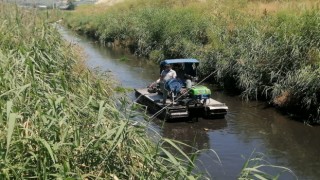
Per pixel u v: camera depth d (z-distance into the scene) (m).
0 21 9.51
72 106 5.86
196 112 14.16
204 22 22.66
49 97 5.64
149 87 15.54
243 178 5.48
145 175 5.31
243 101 16.14
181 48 22.08
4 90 5.70
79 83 7.91
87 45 33.72
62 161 4.96
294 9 19.25
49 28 9.86
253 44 17.20
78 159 5.22
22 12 9.98
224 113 13.95
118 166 5.34
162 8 30.50
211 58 19.14
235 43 18.91
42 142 4.59
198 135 12.50
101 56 27.55
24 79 6.19
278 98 15.05
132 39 30.11
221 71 18.06
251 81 16.36
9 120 4.30
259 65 16.41
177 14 26.09
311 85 13.52
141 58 26.39
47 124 5.16
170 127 13.16
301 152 11.16
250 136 12.38
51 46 9.11
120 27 32.59
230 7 24.47
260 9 22.27
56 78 7.27
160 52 24.20
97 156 5.25
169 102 13.98
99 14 41.59
